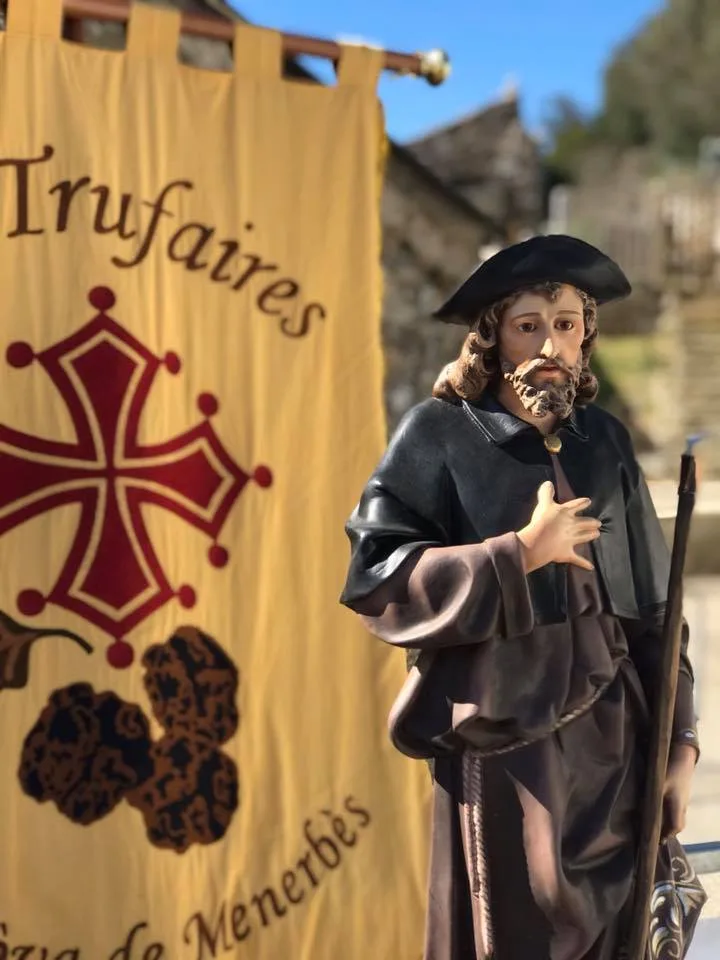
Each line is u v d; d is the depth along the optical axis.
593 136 47.22
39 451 2.91
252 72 3.17
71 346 2.95
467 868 2.05
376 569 2.00
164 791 2.97
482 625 1.90
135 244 3.03
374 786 3.19
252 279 3.15
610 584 2.08
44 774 2.87
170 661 3.00
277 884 3.06
